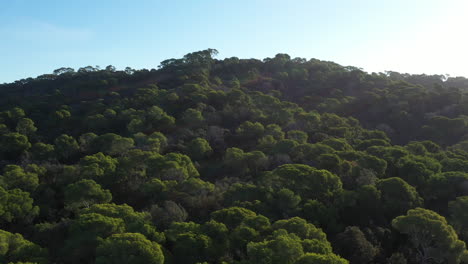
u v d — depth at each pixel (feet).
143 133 226.58
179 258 89.66
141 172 153.69
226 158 180.24
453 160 156.25
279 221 100.32
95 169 147.23
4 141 196.85
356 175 148.15
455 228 112.88
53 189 152.66
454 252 94.27
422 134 222.07
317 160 164.86
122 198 144.05
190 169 160.04
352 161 162.91
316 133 215.10
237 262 85.61
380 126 237.04
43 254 92.53
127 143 194.70
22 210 122.42
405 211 121.90
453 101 260.83
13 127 235.20
